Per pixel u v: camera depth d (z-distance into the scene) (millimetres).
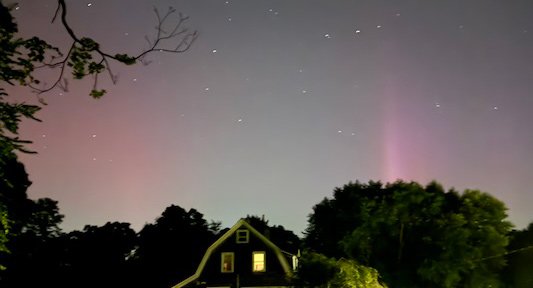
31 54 8648
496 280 31844
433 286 29781
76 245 56188
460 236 28875
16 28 8625
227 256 39312
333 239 38594
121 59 8445
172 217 70000
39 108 9109
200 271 39062
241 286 38094
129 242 65000
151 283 62312
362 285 21516
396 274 29688
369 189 40281
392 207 29609
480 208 33031
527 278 35719
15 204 33219
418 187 30359
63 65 8484
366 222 29781
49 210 40312
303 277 21609
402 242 29844
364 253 29984
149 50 8367
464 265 29000
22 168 33062
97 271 57156
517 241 37500
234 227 39844
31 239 39625
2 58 8430
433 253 29734
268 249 39094
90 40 8250
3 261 36875
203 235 70625
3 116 8797
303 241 40781
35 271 40875
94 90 8859
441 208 33875
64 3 7648
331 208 39844
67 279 48750
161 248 66688
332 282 21172
